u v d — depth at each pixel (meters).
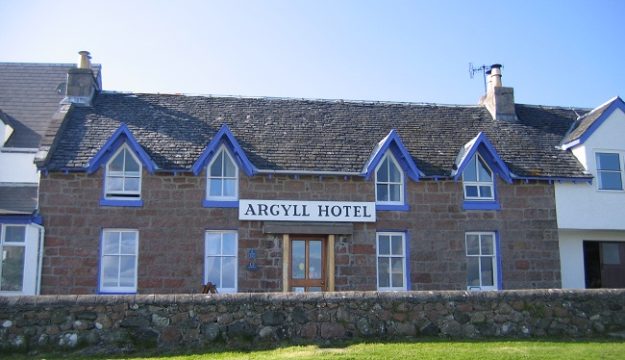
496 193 19.89
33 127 22.06
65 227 17.91
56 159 18.23
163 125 20.38
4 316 12.09
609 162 21.05
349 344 12.47
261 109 22.05
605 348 12.23
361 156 20.08
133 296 12.52
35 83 23.97
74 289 17.64
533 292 13.73
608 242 21.47
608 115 21.30
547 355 11.55
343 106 22.92
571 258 20.95
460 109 23.81
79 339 12.16
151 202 18.38
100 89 22.72
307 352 11.72
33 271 17.33
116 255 18.16
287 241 18.59
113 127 19.98
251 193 18.80
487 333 13.32
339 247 18.84
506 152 21.14
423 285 19.02
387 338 12.90
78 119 20.17
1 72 24.23
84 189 18.19
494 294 13.54
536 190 20.17
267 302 12.73
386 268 19.14
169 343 12.32
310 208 18.84
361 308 13.00
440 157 20.45
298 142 20.34
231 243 18.64
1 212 17.41
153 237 18.19
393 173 19.78
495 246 19.66
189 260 18.20
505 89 23.48
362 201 19.20
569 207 20.27
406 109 23.31
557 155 21.42
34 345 12.05
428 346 12.22
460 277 19.19
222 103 22.12
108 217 18.11
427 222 19.38
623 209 20.62
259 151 19.61
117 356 11.82
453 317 13.30
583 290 13.98
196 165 18.41
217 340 12.45
